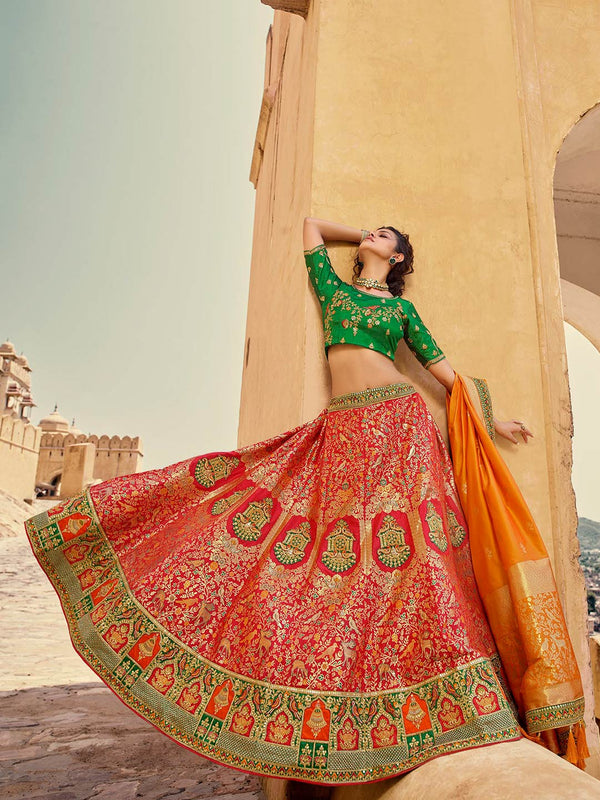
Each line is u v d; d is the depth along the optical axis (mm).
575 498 2457
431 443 1974
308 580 1686
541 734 1696
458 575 1846
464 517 1996
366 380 2072
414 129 2723
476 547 1915
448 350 2516
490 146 2785
